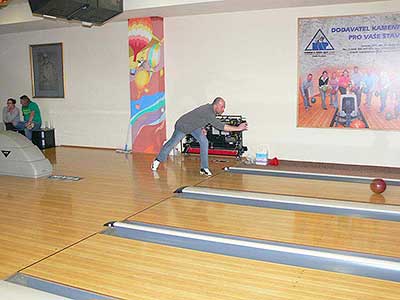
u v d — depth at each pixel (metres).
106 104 9.00
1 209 4.84
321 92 6.96
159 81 8.10
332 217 4.42
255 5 6.77
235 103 7.70
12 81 10.17
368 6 6.45
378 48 6.46
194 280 3.04
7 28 9.16
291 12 6.99
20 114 10.13
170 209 4.76
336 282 2.99
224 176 6.33
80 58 9.12
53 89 9.59
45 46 9.52
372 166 6.76
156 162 6.79
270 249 3.57
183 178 6.22
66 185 5.94
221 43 7.64
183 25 7.90
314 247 3.63
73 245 3.73
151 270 3.21
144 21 7.96
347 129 6.85
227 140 7.64
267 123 7.47
